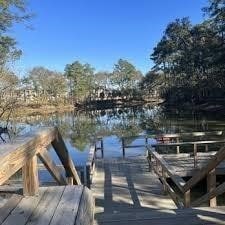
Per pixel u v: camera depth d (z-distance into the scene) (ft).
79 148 69.10
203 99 177.47
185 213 15.24
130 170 34.55
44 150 12.11
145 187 28.17
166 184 24.81
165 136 40.73
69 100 234.79
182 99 195.31
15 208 10.56
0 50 71.41
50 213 10.12
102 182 30.09
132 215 15.55
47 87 219.82
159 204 23.53
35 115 172.65
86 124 123.34
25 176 11.57
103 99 260.83
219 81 159.22
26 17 100.83
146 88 261.85
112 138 82.38
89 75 255.70
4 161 8.22
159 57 226.17
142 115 155.33
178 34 201.46
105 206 23.26
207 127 94.32
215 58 133.90
